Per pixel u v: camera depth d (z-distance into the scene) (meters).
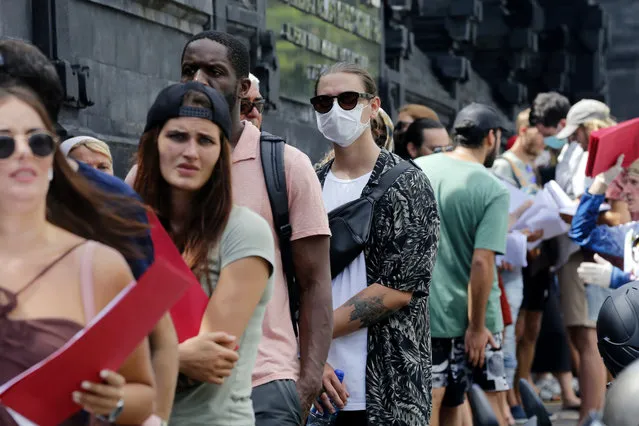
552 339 15.69
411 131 12.13
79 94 10.91
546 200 13.30
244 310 5.67
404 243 7.87
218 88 6.80
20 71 4.40
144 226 4.77
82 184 4.65
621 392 4.41
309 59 16.91
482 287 10.22
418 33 25.72
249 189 6.72
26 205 4.18
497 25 29.30
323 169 8.35
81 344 4.00
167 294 4.12
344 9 18.39
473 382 11.09
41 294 4.20
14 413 4.04
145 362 4.45
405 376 7.82
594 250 10.47
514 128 30.02
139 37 12.47
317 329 6.77
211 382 5.57
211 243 5.74
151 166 5.85
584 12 33.75
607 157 10.13
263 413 6.37
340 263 7.91
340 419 7.91
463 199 10.26
